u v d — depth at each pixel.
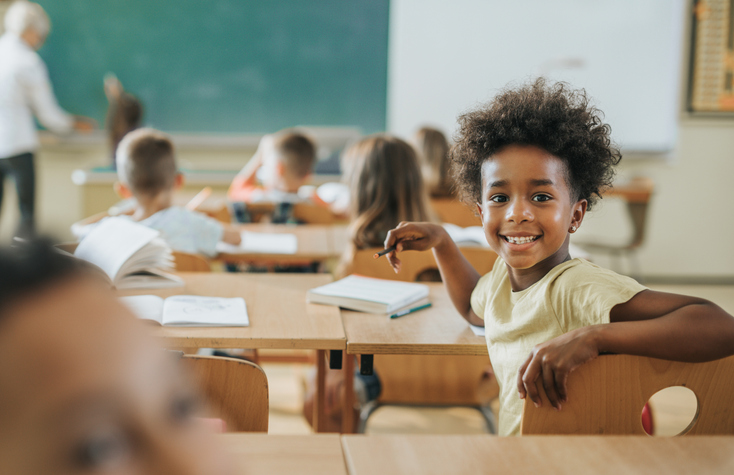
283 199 2.79
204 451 0.19
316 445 0.69
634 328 0.81
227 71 4.57
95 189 3.48
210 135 4.63
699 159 4.50
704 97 4.43
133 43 4.51
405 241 1.20
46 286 0.18
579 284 0.91
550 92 1.00
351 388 1.53
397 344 1.14
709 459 0.67
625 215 4.53
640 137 4.55
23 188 4.15
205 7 4.50
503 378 1.02
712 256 4.60
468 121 1.05
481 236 2.01
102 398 0.17
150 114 4.59
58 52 4.49
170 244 1.95
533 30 4.50
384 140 1.89
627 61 4.50
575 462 0.66
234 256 2.04
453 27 4.51
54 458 0.17
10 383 0.17
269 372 2.71
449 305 1.39
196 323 1.20
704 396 0.82
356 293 1.38
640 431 0.82
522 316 0.98
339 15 4.54
